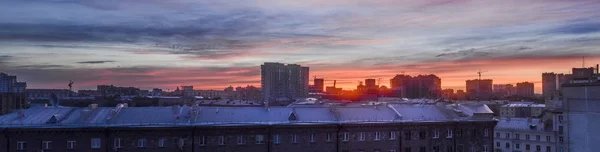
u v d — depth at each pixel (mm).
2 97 128625
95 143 79500
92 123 81125
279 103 187250
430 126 96438
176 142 82500
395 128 93875
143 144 81250
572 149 43938
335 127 89812
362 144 91750
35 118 83500
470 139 99812
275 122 88438
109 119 82562
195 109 88500
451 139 98125
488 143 101375
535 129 150875
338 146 90062
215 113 89750
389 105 103875
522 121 159375
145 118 85438
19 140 76875
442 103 114750
